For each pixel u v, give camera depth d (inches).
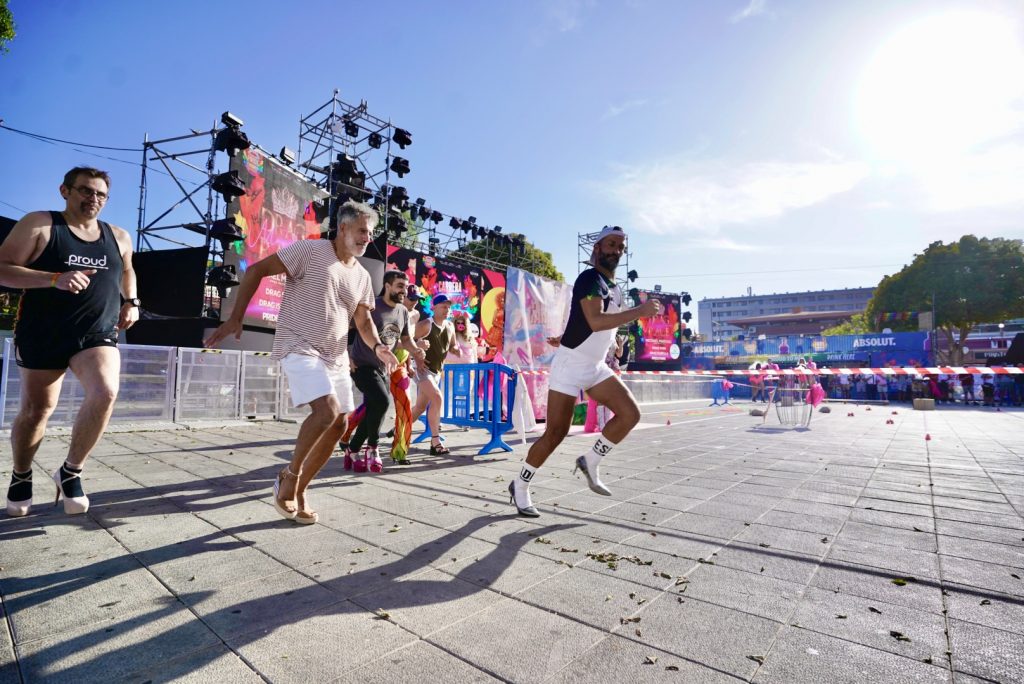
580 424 361.7
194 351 330.0
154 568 88.3
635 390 675.4
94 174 109.8
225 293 458.9
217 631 67.1
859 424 450.3
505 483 167.8
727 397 863.7
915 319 1596.9
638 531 116.1
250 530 111.0
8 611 71.3
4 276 96.3
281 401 372.8
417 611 74.2
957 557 100.8
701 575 90.2
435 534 111.1
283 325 114.0
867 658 63.1
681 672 59.2
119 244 117.9
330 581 84.5
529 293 565.9
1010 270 1433.3
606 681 57.1
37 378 110.4
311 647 63.4
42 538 102.3
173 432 290.2
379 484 163.3
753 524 123.0
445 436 296.4
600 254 134.2
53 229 106.0
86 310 109.8
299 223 538.0
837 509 138.4
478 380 259.4
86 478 160.1
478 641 65.8
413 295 228.7
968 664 61.9
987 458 238.7
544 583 85.4
